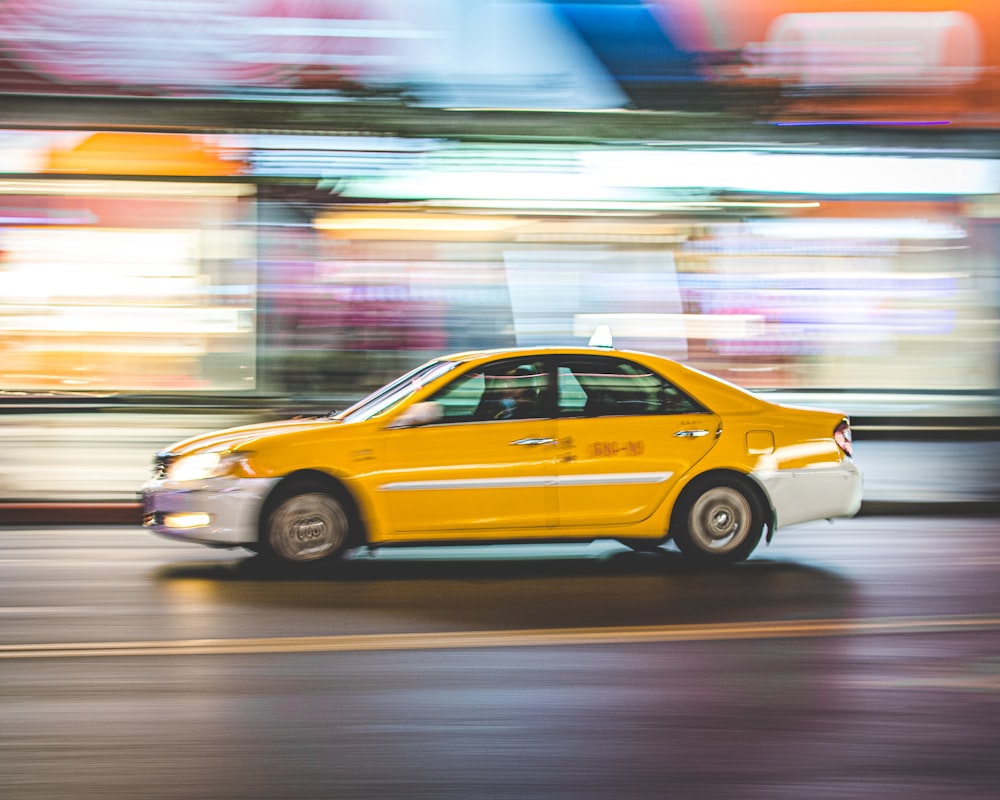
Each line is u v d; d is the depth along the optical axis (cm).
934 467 1421
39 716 498
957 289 1927
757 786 421
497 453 818
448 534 816
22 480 1254
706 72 1833
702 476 845
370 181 1827
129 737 472
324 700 521
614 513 830
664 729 483
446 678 555
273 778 428
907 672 568
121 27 1775
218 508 805
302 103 1798
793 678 558
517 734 476
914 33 1867
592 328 1873
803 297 1906
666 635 640
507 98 1812
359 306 1861
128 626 662
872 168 1884
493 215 1841
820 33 1852
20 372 1861
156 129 1802
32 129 1794
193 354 1880
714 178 1855
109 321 1873
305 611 701
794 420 861
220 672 565
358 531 815
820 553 919
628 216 1855
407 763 443
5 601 730
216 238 1861
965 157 1895
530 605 720
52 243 1844
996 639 633
